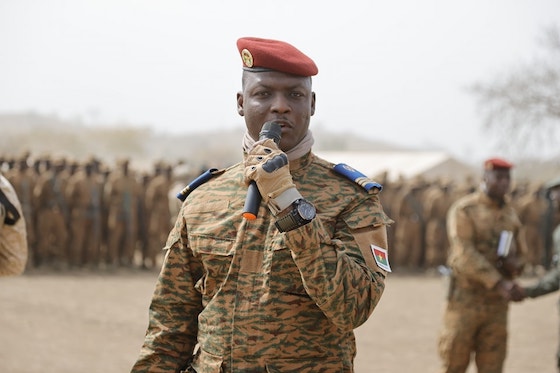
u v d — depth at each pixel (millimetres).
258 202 3174
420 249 25844
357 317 3223
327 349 3350
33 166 20953
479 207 8164
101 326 13508
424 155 44500
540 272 27859
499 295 7980
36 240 20594
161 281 3654
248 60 3479
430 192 26375
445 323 8164
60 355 11141
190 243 3557
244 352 3328
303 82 3475
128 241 22250
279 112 3436
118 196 22016
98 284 18922
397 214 25797
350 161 45625
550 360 12102
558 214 26609
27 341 11969
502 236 8078
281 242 3311
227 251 3426
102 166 22531
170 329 3621
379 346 12953
